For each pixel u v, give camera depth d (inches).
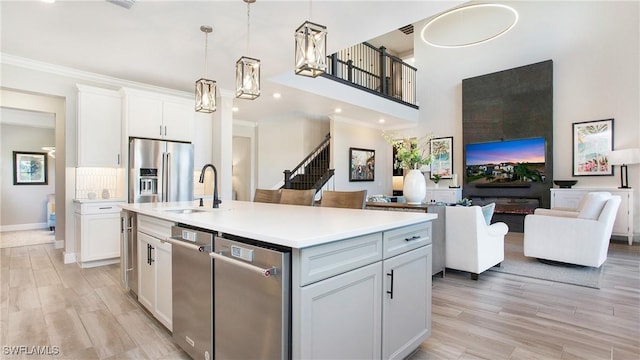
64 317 95.5
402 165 149.9
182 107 186.1
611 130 221.1
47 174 297.6
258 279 53.1
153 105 174.7
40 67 152.9
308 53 83.9
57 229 192.1
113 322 92.2
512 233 253.1
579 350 77.0
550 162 243.9
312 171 295.7
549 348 77.9
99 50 139.6
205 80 114.6
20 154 285.0
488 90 276.5
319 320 50.3
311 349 49.0
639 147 211.6
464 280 132.7
